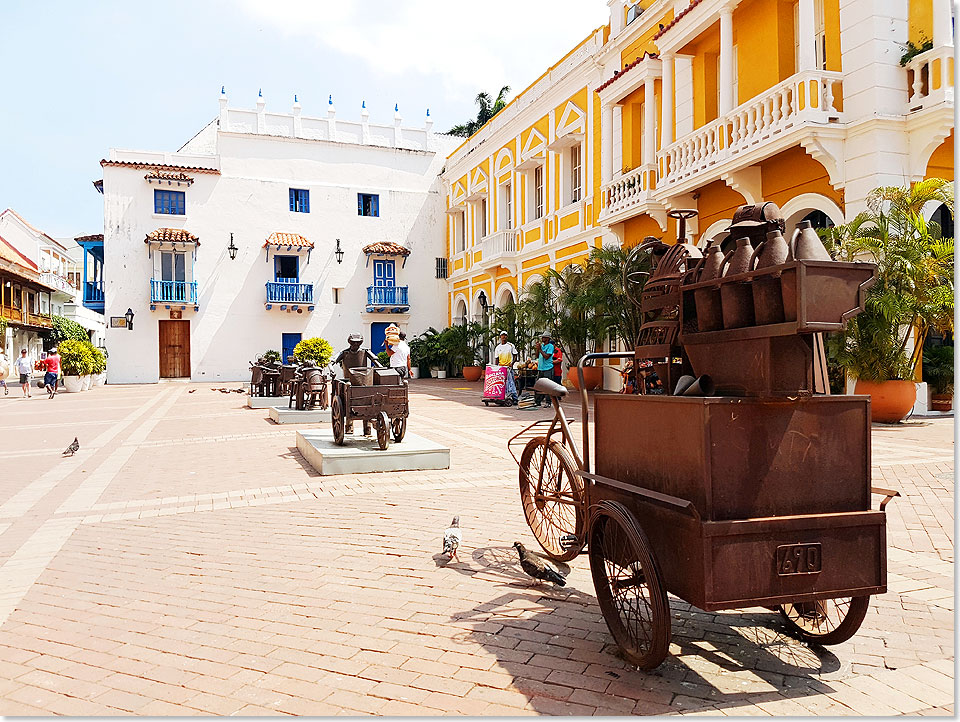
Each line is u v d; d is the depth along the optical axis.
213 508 6.62
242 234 33.78
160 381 32.44
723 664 3.04
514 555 4.80
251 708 2.74
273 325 34.28
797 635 3.30
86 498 7.28
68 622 3.78
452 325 34.53
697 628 3.46
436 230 37.47
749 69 14.30
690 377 3.21
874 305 10.29
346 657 3.20
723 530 2.62
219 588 4.28
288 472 8.40
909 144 11.34
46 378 24.27
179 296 32.38
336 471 8.03
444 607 3.83
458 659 3.14
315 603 3.95
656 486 3.04
